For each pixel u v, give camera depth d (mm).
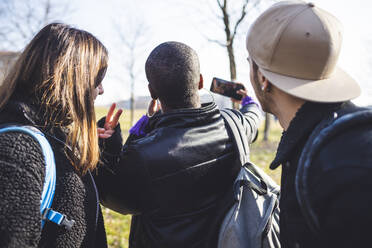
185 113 1411
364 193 773
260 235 1282
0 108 1069
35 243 929
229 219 1313
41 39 1153
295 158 1037
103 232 1319
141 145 1377
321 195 851
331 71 1062
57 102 1107
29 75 1104
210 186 1451
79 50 1168
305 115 1034
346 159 827
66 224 1042
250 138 1773
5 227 854
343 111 966
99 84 1299
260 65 1122
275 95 1153
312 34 1011
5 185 875
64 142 1121
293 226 998
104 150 1410
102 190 1436
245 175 1376
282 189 1108
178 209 1405
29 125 1043
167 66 1380
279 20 1064
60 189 1057
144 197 1387
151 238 1442
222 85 2100
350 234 792
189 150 1382
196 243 1414
